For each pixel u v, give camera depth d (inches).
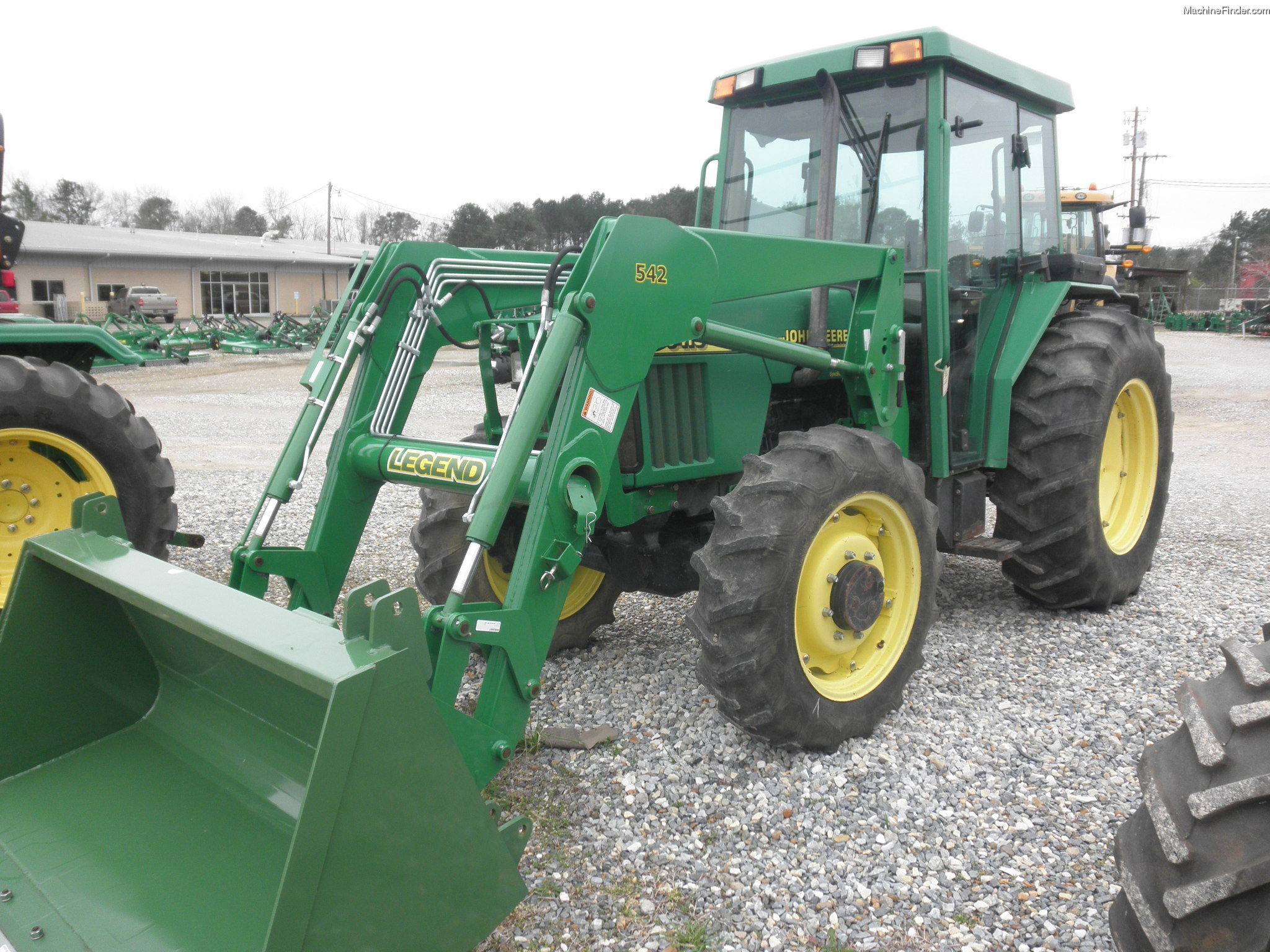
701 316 111.8
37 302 1279.5
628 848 99.7
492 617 90.8
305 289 1592.0
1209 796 62.8
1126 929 67.4
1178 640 158.7
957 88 151.9
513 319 131.1
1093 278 192.4
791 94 161.3
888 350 139.3
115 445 160.1
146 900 78.7
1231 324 1403.8
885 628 129.4
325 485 120.9
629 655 155.9
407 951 71.8
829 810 106.7
